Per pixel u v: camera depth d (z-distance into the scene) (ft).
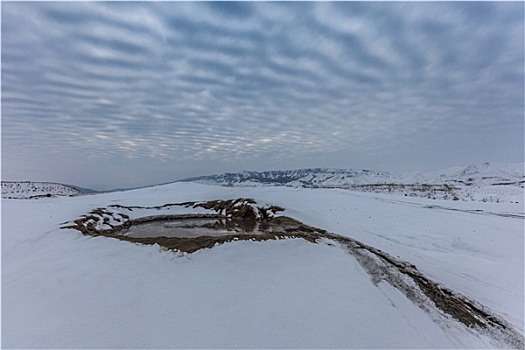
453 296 24.44
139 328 18.35
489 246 37.09
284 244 30.71
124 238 33.32
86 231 37.29
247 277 24.52
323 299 22.03
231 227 52.21
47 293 21.89
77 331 17.92
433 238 40.57
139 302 20.95
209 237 33.22
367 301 22.35
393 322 20.27
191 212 64.90
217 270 25.49
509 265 31.30
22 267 26.32
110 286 22.88
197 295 21.98
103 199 71.31
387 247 35.14
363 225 47.26
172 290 22.50
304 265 26.89
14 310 19.90
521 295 24.79
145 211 63.46
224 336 17.93
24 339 17.16
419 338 19.01
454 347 18.53
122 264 26.50
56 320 18.88
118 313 19.70
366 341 18.08
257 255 28.17
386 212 58.39
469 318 21.54
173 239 32.48
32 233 35.24
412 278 26.84
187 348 16.84
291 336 18.11
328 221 49.83
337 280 24.81
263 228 50.31
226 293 22.31
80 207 54.49
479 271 29.27
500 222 48.83
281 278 24.58
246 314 20.02
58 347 16.58
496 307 22.99
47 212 47.70
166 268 25.88
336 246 32.07
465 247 37.50
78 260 27.32
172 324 18.83
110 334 17.75
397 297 23.57
